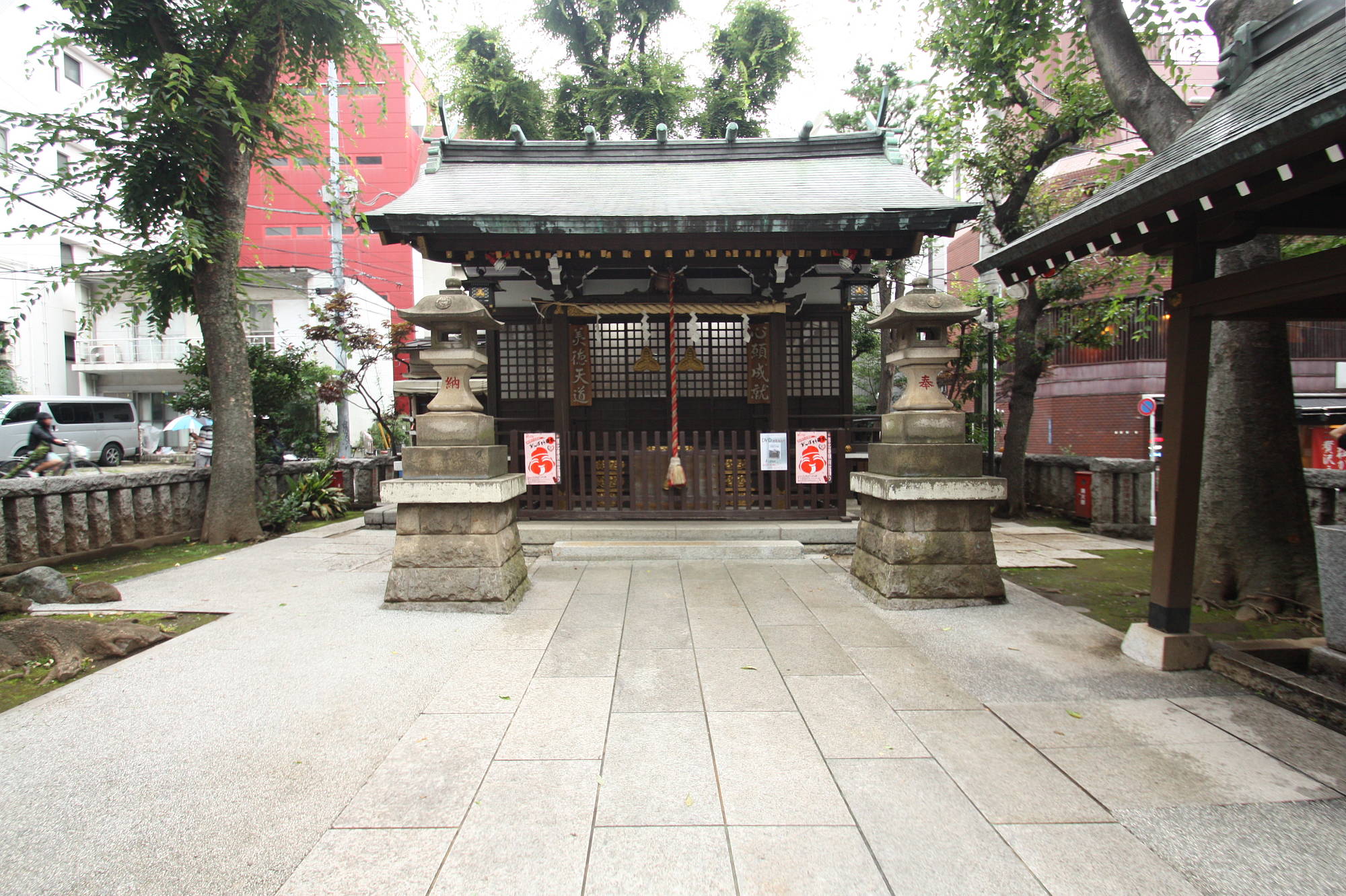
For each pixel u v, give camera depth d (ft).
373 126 106.83
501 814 7.84
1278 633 15.29
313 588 19.57
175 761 9.20
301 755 9.34
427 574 16.84
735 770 8.84
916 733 9.93
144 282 28.78
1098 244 13.19
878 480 17.11
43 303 73.56
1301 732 9.93
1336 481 19.40
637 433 29.45
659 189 27.66
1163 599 12.89
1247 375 17.54
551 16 60.08
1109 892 6.48
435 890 6.54
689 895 6.44
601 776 8.71
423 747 9.55
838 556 23.49
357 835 7.47
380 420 44.88
